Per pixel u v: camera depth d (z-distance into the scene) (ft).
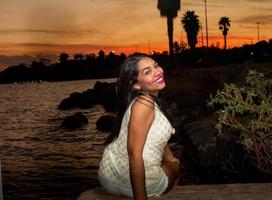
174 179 12.07
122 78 10.82
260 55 227.81
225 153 32.96
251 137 23.57
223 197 12.12
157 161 11.23
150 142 10.86
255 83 23.80
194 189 12.83
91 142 74.79
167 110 11.40
